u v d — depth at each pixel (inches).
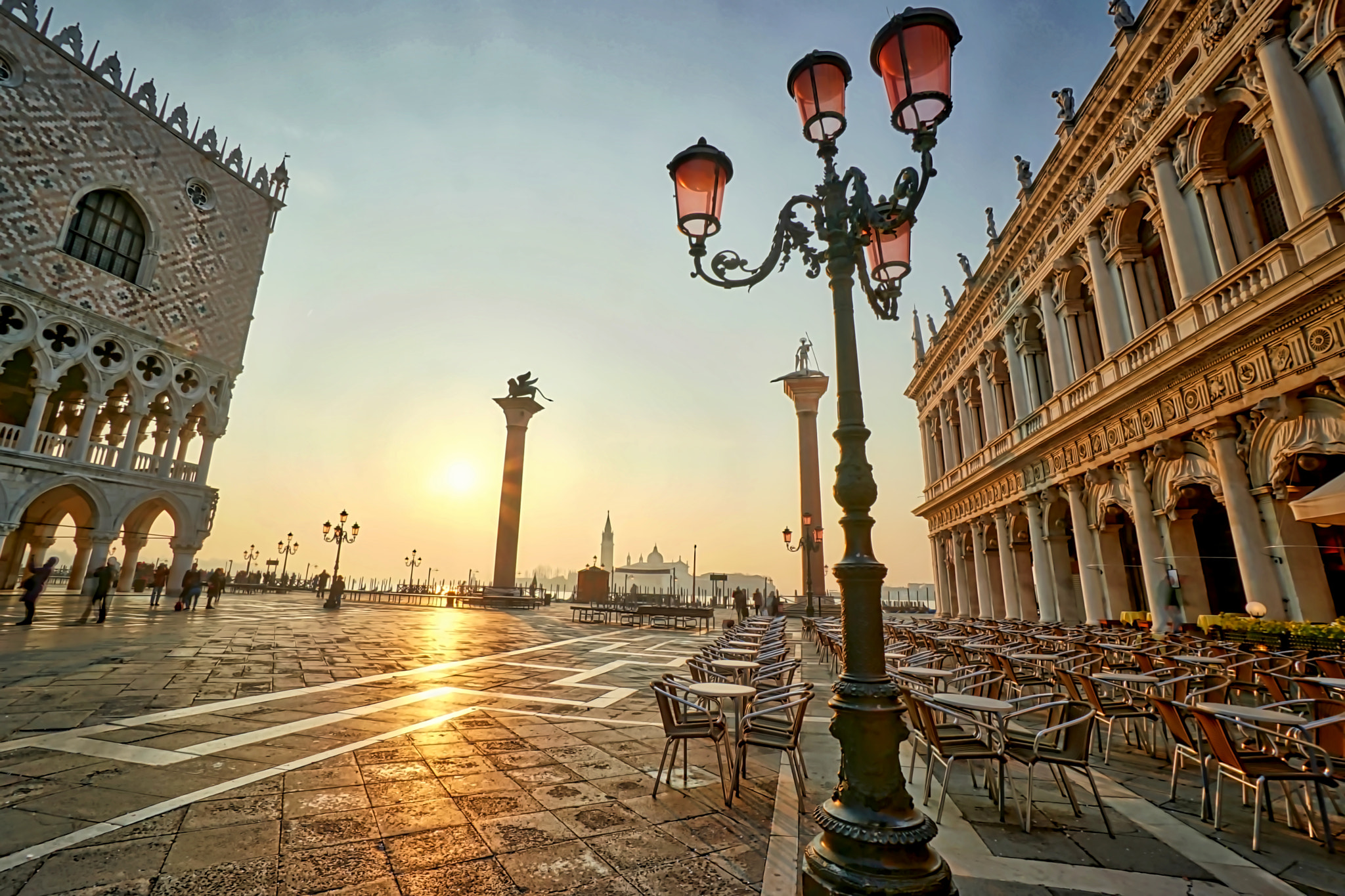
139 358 1071.0
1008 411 883.4
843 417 142.1
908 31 142.9
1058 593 698.2
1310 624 358.6
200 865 132.4
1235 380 419.5
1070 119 655.1
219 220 1231.5
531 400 1549.0
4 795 168.2
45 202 946.1
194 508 1164.5
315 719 267.4
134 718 256.1
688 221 181.0
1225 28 444.5
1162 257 576.7
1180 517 499.8
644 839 156.3
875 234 200.1
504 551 1483.8
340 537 1162.0
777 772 220.1
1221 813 184.2
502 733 256.8
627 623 1095.0
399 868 135.2
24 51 936.3
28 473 905.5
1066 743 183.0
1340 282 336.8
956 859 151.3
